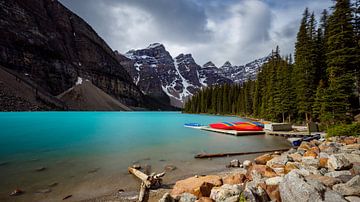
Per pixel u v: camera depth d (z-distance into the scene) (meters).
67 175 10.80
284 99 41.38
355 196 5.58
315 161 10.12
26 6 150.00
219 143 22.00
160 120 61.16
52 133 27.03
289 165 9.84
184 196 7.30
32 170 11.49
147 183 9.19
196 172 11.88
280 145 21.19
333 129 19.70
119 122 49.66
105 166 12.54
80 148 17.67
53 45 155.75
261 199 6.25
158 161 14.18
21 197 8.14
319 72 35.53
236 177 8.83
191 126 39.47
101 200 7.98
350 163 8.50
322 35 37.50
